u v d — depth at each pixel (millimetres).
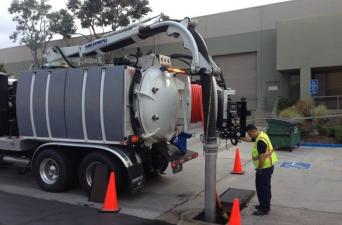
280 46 25234
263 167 7188
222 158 13328
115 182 8039
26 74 9031
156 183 9797
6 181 9891
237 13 29156
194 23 7562
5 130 10062
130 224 6742
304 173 10875
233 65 29750
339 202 8086
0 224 6594
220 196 8250
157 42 31812
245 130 8344
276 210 7535
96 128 8133
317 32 24109
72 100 8375
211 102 6934
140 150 8602
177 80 9023
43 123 8812
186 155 9016
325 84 25859
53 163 8805
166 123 8594
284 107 25188
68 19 33219
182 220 7000
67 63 9578
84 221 6844
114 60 8641
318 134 18188
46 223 6691
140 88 8078
